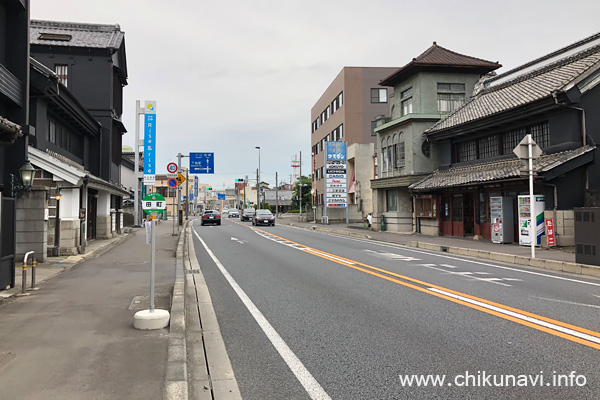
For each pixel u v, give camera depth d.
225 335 5.62
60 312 6.44
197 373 4.35
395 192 25.94
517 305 7.05
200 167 39.72
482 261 13.05
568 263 10.95
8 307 6.77
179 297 7.27
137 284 8.91
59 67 22.78
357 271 10.84
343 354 4.82
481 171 18.77
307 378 4.17
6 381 3.81
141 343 4.94
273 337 5.49
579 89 14.58
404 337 5.40
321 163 50.41
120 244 18.25
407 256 14.19
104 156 22.92
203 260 13.48
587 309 6.75
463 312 6.61
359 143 38.62
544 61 20.33
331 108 47.50
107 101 23.08
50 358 4.42
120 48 25.72
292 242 19.67
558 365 4.41
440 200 22.20
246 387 3.99
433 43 26.34
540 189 15.59
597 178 14.91
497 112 17.47
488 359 4.61
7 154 12.25
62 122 17.66
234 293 8.30
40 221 11.86
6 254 8.23
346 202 35.69
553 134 15.73
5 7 12.35
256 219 35.81
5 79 11.38
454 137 21.42
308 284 9.11
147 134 28.78
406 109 26.06
